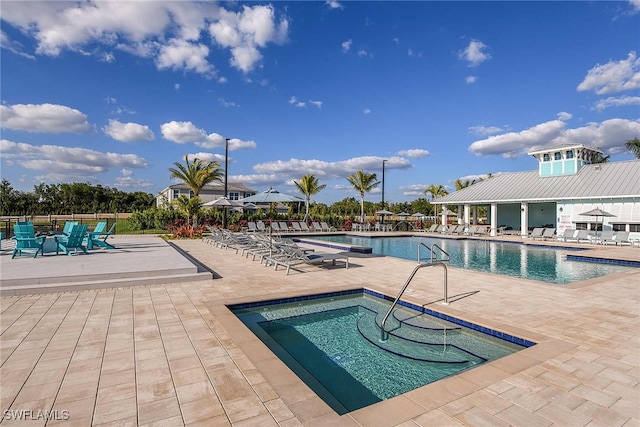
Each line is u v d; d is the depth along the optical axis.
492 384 3.14
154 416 2.57
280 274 8.84
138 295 6.35
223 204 16.59
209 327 4.61
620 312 5.56
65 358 3.59
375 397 3.54
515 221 28.50
